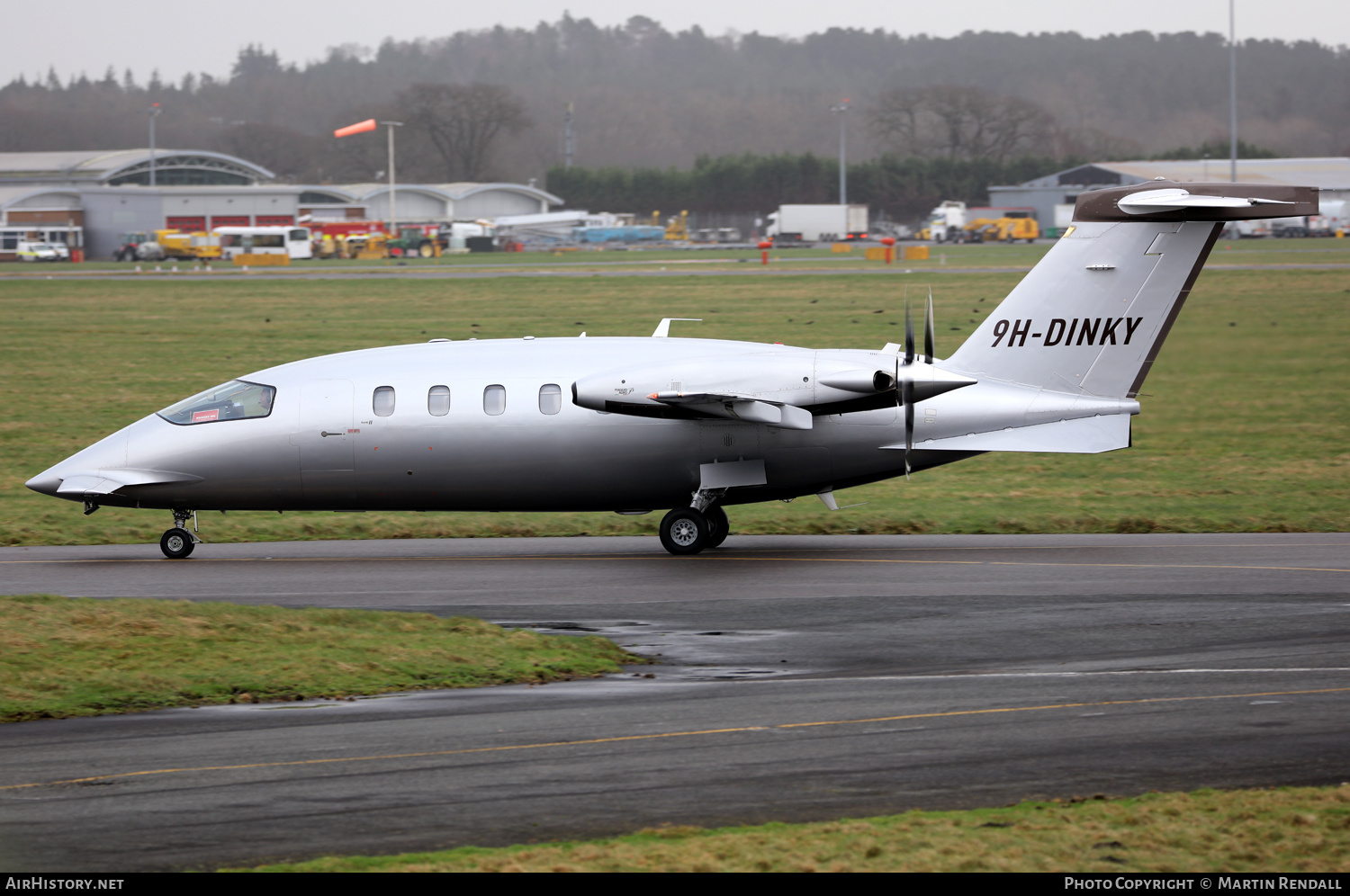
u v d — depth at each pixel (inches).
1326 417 5502.0
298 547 3393.2
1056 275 3248.0
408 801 1539.1
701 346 3275.1
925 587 2743.6
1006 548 3230.8
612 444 3157.0
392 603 2655.0
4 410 5753.0
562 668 2126.0
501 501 3250.5
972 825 1433.3
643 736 1771.7
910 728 1796.3
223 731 1806.1
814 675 2086.6
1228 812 1457.9
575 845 1400.1
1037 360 3265.3
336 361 3341.5
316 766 1662.2
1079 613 2487.7
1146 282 3225.9
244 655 2162.9
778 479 3196.4
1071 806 1488.7
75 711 1892.2
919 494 4158.5
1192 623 2388.0
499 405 3181.6
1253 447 4938.5
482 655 2185.0
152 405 5920.3
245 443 3235.7
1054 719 1828.2
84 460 3297.2
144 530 3636.8
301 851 1397.6
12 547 3437.5
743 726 1812.3
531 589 2783.0
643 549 3304.6
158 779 1617.9
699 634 2367.1
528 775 1619.1
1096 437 3221.0
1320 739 1728.6
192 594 2753.4
